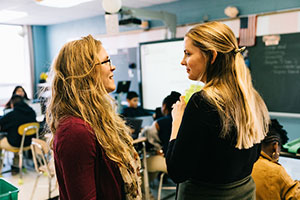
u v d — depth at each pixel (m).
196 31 0.96
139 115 4.38
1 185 1.42
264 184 1.31
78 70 0.94
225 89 0.92
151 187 3.47
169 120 2.92
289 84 3.52
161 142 2.99
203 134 0.92
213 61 0.94
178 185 1.09
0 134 4.12
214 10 4.11
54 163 0.94
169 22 4.24
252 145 0.97
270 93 3.70
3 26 6.62
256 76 3.79
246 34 3.79
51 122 0.99
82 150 0.84
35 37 7.02
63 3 3.85
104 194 0.91
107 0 2.89
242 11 3.84
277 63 3.59
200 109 0.92
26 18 5.82
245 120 0.92
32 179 3.79
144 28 4.97
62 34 6.71
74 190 0.83
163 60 4.26
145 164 2.89
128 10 3.59
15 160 4.02
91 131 0.88
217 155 0.93
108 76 1.02
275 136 1.36
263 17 3.62
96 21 5.86
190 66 0.99
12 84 6.91
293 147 1.87
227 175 0.95
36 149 2.87
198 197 0.98
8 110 4.31
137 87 5.30
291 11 3.38
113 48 5.62
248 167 1.02
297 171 1.93
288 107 3.57
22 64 7.04
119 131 1.05
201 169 0.97
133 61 5.29
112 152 0.93
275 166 1.31
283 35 3.49
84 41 0.98
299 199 1.26
